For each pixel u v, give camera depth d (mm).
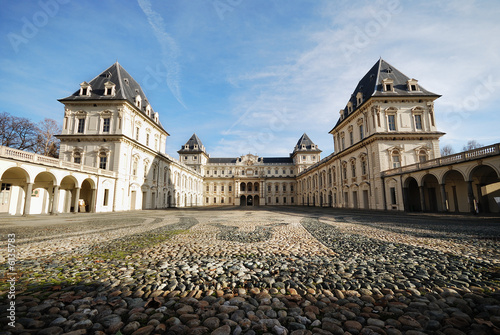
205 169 80938
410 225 11461
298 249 6082
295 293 3305
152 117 42219
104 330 2367
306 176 60938
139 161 35156
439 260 4918
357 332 2363
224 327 2422
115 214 23328
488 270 4207
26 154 19578
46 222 14312
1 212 20859
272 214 22109
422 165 22297
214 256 5371
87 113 32312
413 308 2834
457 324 2465
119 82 34531
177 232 9453
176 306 2881
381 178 27281
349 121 35531
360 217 17062
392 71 32875
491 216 16031
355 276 3977
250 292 3336
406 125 28969
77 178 24281
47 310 2752
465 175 18359
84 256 5383
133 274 4105
